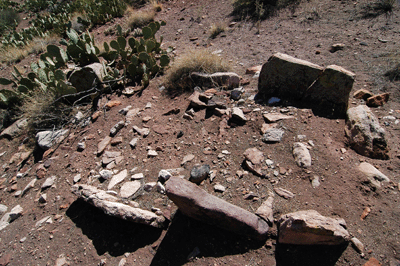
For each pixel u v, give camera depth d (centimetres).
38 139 460
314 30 580
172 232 260
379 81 399
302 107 371
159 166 338
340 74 338
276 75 390
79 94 544
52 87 540
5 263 281
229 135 354
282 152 310
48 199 346
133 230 272
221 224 242
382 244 214
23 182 405
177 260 238
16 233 314
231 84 448
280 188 272
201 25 778
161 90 508
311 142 311
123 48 606
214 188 289
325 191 260
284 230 222
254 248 234
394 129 320
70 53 614
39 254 278
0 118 600
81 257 263
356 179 264
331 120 344
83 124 473
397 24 518
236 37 645
